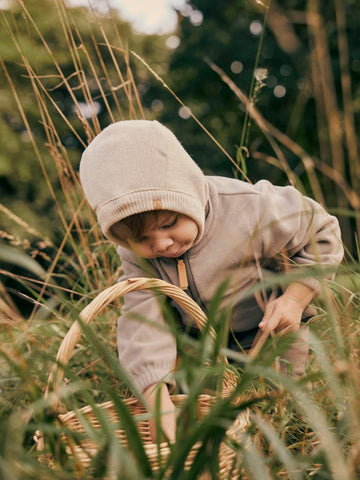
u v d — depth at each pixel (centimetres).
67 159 196
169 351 142
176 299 132
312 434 107
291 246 155
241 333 165
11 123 848
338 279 141
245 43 852
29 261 77
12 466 71
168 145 144
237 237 154
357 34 746
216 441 76
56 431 80
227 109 859
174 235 143
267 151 688
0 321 102
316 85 117
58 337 167
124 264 162
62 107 854
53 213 780
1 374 155
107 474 76
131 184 138
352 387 84
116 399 74
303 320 158
